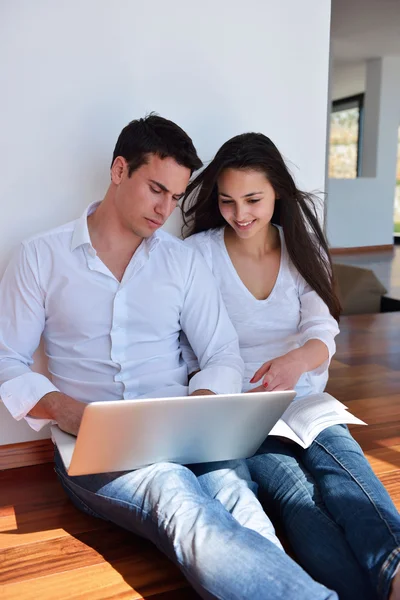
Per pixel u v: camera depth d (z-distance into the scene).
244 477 1.58
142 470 1.46
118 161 1.64
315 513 1.47
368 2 6.76
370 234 9.88
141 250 1.72
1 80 1.87
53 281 1.68
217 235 1.98
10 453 2.05
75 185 2.00
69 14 1.90
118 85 1.99
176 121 2.09
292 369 1.71
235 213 1.81
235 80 2.13
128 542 1.62
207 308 1.80
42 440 2.08
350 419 1.71
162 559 1.55
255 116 2.19
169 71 2.04
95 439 1.32
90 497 1.55
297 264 1.91
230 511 1.46
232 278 1.91
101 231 1.71
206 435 1.45
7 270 1.71
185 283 1.79
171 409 1.34
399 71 9.55
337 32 8.11
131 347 1.74
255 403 1.42
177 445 1.44
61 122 1.95
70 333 1.71
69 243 1.68
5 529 1.68
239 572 1.18
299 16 2.18
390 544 1.27
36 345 1.74
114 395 1.73
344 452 1.58
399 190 12.19
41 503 1.83
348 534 1.36
